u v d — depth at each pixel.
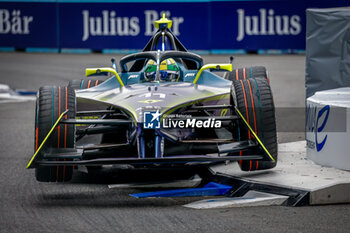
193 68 30.28
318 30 31.56
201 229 17.30
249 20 87.31
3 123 41.97
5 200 21.59
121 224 18.02
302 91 56.25
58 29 93.94
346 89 26.69
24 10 95.25
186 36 88.75
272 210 19.17
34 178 25.50
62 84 62.75
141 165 22.08
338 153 23.75
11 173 26.50
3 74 71.44
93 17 92.50
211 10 87.94
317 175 22.53
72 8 93.06
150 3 90.00
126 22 91.31
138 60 30.09
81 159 22.80
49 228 17.81
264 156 21.28
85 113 25.05
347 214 18.64
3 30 96.25
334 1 84.81
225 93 24.95
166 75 26.83
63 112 21.66
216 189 21.89
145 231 17.25
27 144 34.03
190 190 21.81
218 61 77.12
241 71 30.09
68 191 23.00
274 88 58.28
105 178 25.34
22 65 79.44
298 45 86.75
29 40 95.38
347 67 30.84
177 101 23.09
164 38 29.94
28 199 21.73
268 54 87.12
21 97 57.22
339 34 30.89
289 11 86.31
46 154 21.19
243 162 22.95
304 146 29.66
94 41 92.81
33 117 44.84
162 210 19.61
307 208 19.39
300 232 16.84
